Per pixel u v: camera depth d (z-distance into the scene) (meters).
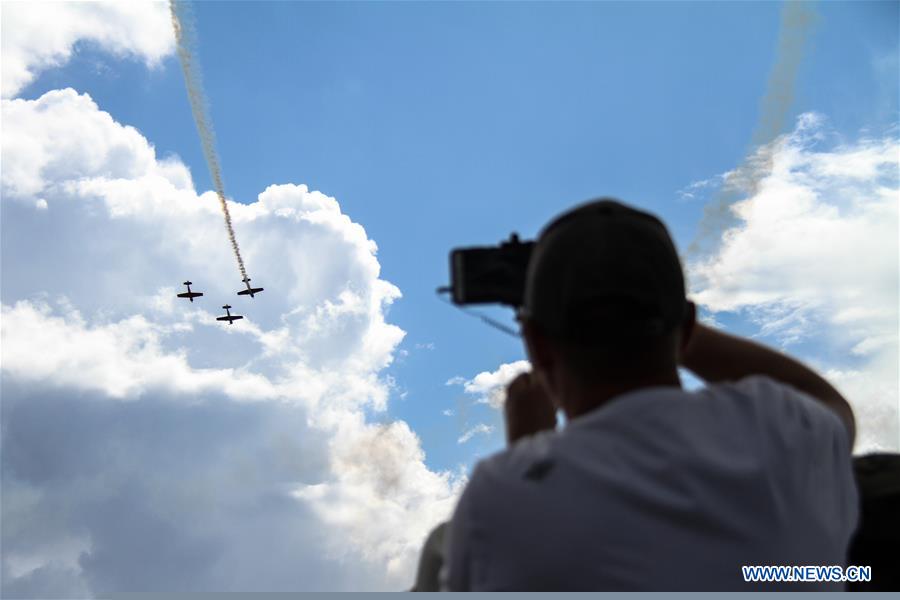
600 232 2.54
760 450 2.39
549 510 2.32
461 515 2.51
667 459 2.34
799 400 2.63
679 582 2.19
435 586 2.96
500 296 2.84
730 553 2.23
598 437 2.43
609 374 2.55
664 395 2.48
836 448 2.61
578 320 2.47
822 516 2.43
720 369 3.07
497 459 2.57
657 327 2.47
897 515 2.77
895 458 2.99
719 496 2.29
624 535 2.25
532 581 2.28
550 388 2.75
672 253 2.60
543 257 2.59
